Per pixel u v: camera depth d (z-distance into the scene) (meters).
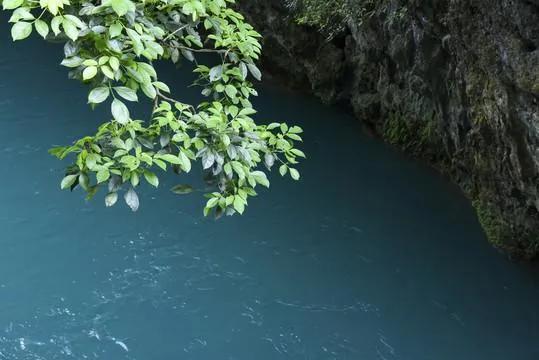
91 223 17.62
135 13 6.57
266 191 19.20
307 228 18.08
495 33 14.09
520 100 14.13
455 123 18.08
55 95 22.62
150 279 16.14
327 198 19.17
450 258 17.27
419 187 19.66
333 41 22.31
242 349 14.58
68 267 16.33
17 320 14.90
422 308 15.87
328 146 21.36
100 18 6.16
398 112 20.73
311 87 23.62
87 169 6.86
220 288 16.03
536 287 16.47
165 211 18.12
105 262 16.53
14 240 17.00
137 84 6.39
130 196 6.73
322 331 15.13
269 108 23.05
